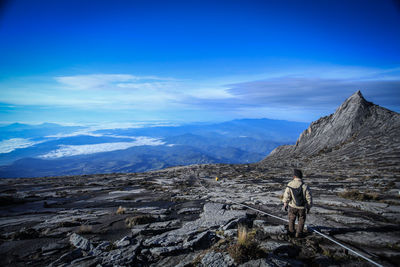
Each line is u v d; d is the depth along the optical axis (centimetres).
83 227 770
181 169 4750
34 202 1447
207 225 756
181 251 571
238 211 948
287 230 655
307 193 595
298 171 634
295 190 612
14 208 1255
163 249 571
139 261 530
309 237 608
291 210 623
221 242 584
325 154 4331
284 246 542
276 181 2202
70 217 988
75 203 1420
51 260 568
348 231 648
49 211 1163
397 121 4056
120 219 926
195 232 690
